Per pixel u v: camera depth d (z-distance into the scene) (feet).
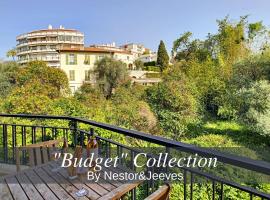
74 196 5.49
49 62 146.41
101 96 59.93
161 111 45.03
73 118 10.12
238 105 44.88
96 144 6.80
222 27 80.18
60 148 8.73
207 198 15.62
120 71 74.84
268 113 39.27
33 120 22.49
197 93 53.26
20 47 164.45
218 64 67.26
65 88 62.39
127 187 5.79
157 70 112.27
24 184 6.22
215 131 45.98
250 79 45.83
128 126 36.99
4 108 26.21
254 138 41.37
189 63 69.77
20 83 60.13
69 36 158.61
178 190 13.04
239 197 15.65
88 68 92.22
